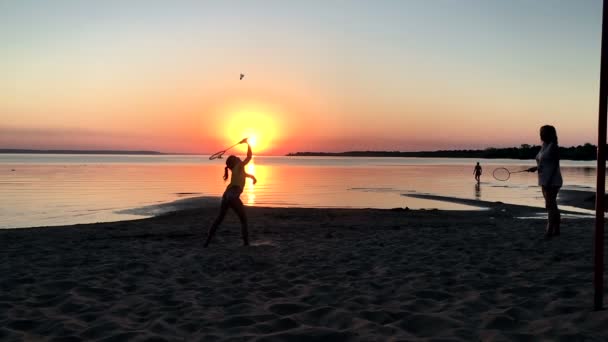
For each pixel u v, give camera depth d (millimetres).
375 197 27516
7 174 57094
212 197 26797
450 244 8453
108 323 4207
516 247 7793
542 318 4027
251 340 3713
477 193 30516
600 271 4031
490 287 5227
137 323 4297
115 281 6000
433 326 3941
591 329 3650
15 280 6074
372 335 3738
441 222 14102
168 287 5699
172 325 4207
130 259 7586
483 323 3955
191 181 44875
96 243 9453
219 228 12289
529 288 5012
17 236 10891
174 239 10133
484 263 6594
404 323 4035
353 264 6891
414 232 10648
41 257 7828
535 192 31297
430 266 6539
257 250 8383
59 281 5898
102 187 35812
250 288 5609
